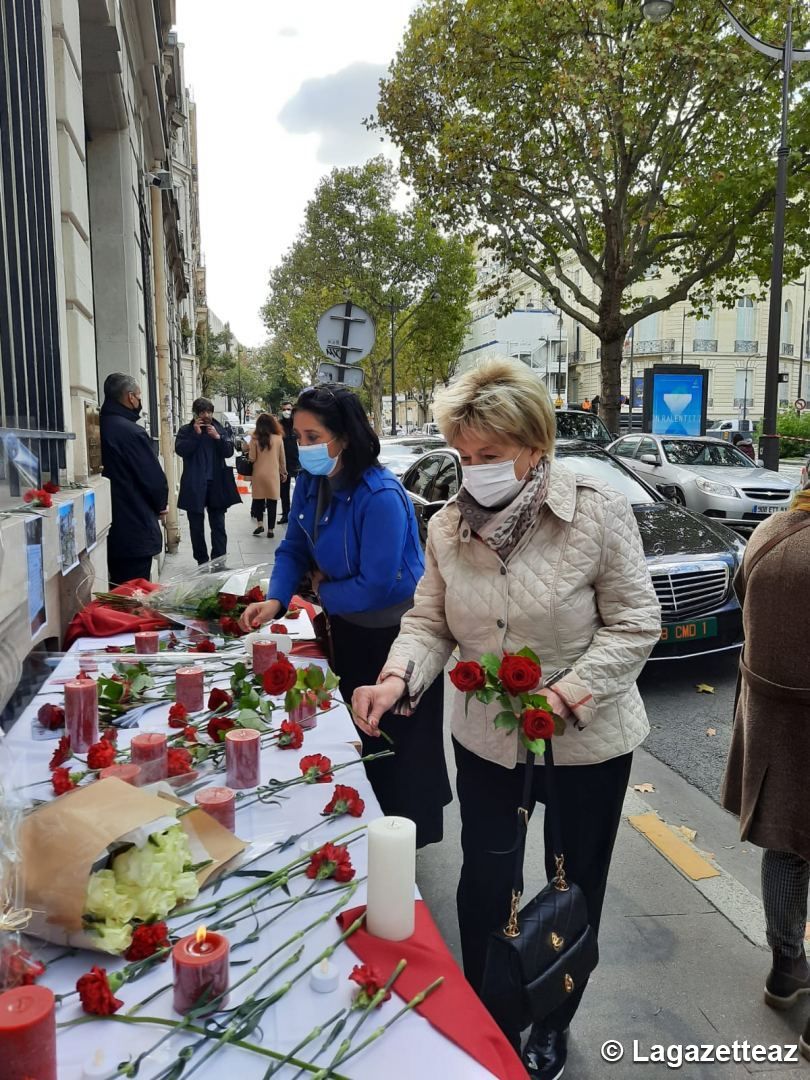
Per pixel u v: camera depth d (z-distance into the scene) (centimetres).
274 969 126
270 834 168
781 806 227
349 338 1060
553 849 189
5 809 125
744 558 241
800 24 1258
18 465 285
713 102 1337
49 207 383
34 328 342
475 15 1316
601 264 1786
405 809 285
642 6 1107
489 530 190
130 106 796
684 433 1680
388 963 128
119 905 126
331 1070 106
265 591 344
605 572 192
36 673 253
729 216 1512
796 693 221
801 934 241
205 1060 107
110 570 556
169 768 183
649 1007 249
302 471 299
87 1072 102
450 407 186
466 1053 112
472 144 1394
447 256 3188
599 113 1316
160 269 1248
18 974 118
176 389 2016
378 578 274
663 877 322
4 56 300
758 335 5266
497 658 171
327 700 226
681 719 492
